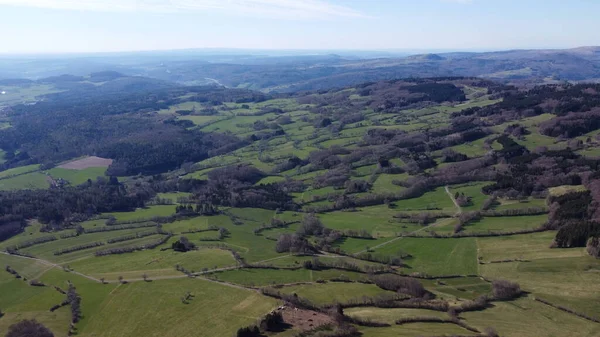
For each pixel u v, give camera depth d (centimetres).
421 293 10562
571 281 10650
